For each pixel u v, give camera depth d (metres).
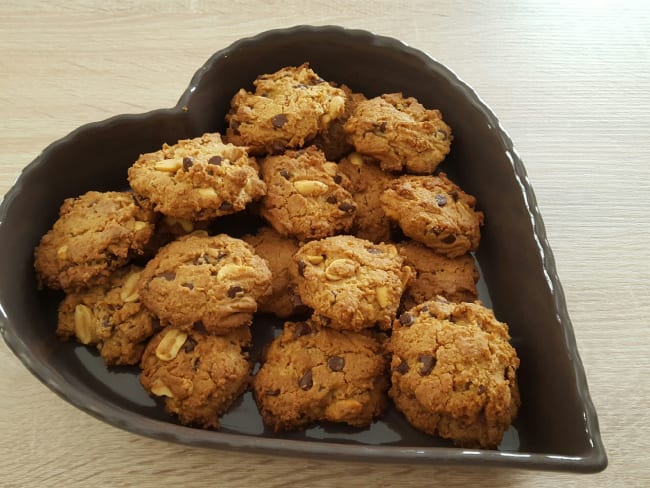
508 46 0.36
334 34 0.29
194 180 0.25
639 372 0.28
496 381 0.23
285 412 0.24
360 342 0.25
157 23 0.36
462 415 0.23
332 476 0.25
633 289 0.30
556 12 0.38
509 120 0.34
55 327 0.26
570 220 0.31
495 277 0.28
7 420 0.25
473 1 0.38
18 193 0.25
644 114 0.35
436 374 0.23
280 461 0.25
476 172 0.29
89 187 0.28
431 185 0.28
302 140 0.28
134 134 0.28
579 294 0.29
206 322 0.24
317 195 0.27
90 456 0.25
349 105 0.30
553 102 0.35
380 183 0.29
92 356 0.26
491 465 0.21
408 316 0.25
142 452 0.25
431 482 0.25
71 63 0.34
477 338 0.24
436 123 0.29
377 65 0.30
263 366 0.25
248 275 0.25
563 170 0.33
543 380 0.25
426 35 0.36
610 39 0.37
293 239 0.28
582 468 0.21
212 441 0.21
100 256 0.25
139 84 0.34
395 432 0.25
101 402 0.22
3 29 0.35
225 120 0.30
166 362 0.25
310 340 0.25
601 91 0.35
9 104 0.32
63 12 0.35
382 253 0.26
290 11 0.37
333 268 0.25
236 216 0.29
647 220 0.32
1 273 0.24
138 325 0.25
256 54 0.29
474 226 0.28
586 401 0.22
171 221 0.27
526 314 0.26
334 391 0.24
